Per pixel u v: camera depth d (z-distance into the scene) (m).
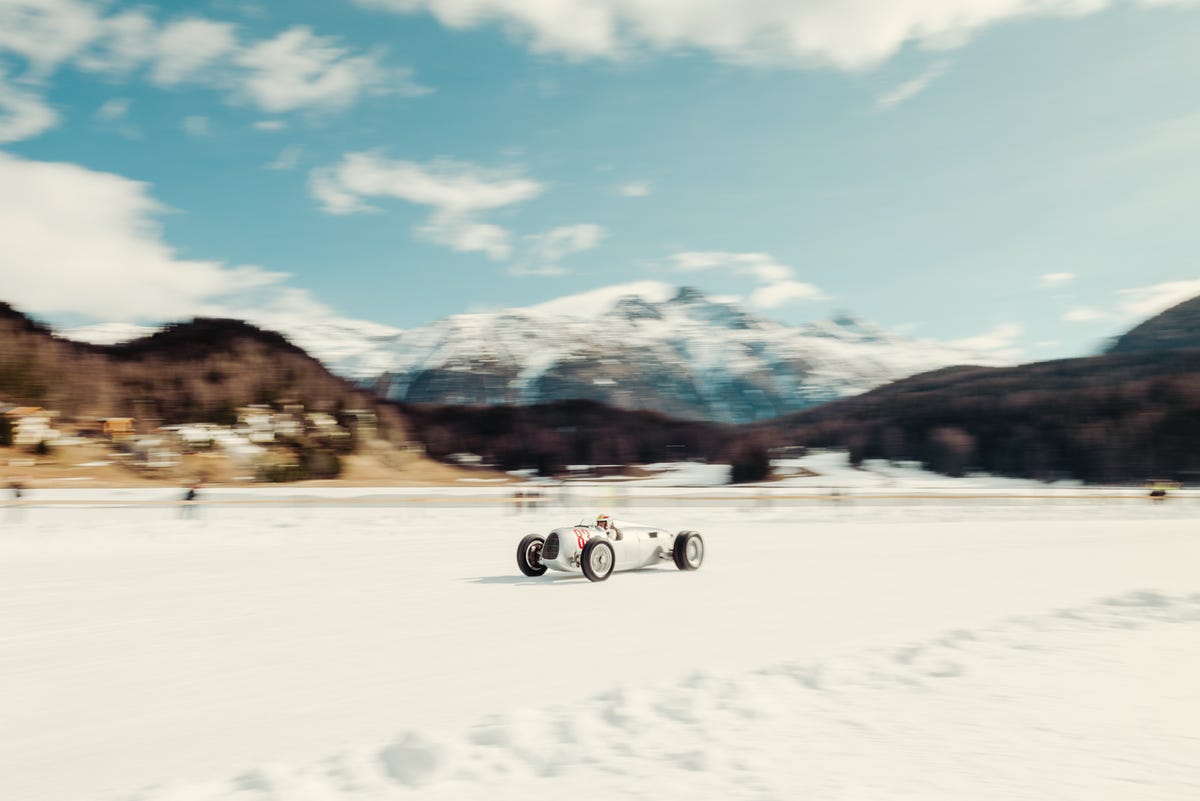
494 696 6.11
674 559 14.78
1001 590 11.97
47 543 20.64
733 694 5.95
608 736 5.03
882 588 12.24
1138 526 27.86
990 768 4.39
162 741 5.14
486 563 16.25
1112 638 8.23
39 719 5.67
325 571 14.86
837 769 4.38
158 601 11.20
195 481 60.03
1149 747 4.76
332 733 5.25
